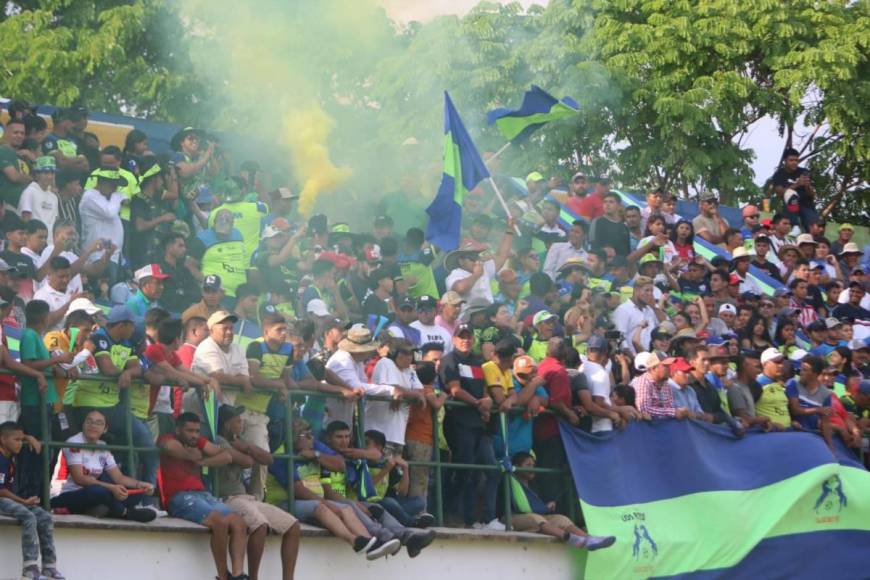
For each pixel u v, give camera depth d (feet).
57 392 36.42
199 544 37.50
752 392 50.96
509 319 47.42
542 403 45.14
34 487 35.88
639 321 52.95
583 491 45.09
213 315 38.93
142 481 37.76
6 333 39.70
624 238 58.54
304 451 40.06
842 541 50.21
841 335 59.26
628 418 46.75
